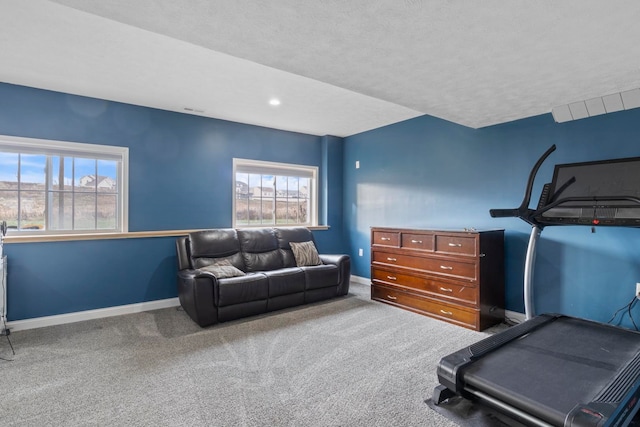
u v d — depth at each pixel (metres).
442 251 3.45
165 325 3.34
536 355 2.05
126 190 3.82
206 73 3.00
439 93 2.65
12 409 1.91
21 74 3.01
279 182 5.22
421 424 1.77
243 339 2.95
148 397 2.03
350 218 5.52
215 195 4.47
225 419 1.82
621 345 2.18
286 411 1.89
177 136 4.17
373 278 4.22
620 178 2.45
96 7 1.52
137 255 3.84
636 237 2.75
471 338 2.97
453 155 4.02
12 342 2.89
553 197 2.72
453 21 1.63
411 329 3.19
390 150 4.81
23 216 3.38
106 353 2.66
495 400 1.69
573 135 3.05
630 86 2.49
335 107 4.02
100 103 3.66
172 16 1.59
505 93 2.64
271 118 4.48
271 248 4.46
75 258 3.49
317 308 3.88
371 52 1.97
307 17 1.60
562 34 1.74
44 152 3.41
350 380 2.23
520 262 3.42
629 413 1.55
